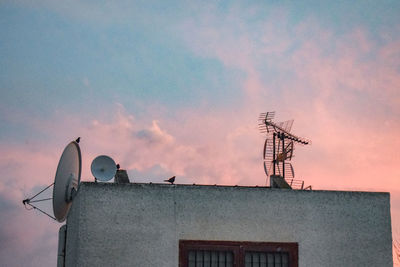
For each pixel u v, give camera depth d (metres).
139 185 17.58
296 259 17.77
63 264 20.83
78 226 17.19
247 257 17.61
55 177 18.41
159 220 17.42
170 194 17.62
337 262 17.91
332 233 18.05
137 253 17.17
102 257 17.05
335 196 18.30
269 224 17.84
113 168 18.62
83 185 17.41
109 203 17.36
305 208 18.09
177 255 17.28
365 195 18.45
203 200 17.70
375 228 18.27
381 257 18.11
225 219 17.67
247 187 18.00
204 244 17.45
